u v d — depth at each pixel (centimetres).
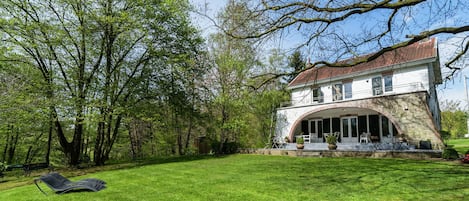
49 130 2041
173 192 754
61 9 1534
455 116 3903
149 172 1189
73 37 1552
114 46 1728
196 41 2034
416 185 718
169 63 1806
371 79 2162
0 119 1391
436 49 1878
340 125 2383
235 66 1905
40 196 759
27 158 2400
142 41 1741
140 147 2720
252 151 2100
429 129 1647
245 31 717
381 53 679
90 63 1694
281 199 637
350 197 630
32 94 1446
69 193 776
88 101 1532
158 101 1998
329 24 681
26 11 1470
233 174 1034
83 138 2244
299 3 650
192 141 3002
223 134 2425
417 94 1716
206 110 2469
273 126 2673
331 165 1190
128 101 1803
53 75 1562
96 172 1320
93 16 1502
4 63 1398
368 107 1934
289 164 1291
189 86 2145
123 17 1509
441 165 1059
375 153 1458
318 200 618
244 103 2094
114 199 695
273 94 2438
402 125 1758
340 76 2297
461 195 607
